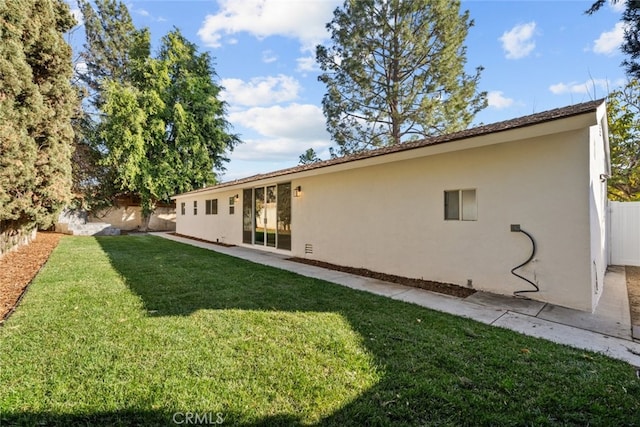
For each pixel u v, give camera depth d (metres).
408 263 6.24
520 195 4.82
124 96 16.84
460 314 4.11
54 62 7.77
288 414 2.06
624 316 4.11
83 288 4.98
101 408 2.09
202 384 2.37
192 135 19.20
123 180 17.30
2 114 5.68
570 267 4.39
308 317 3.86
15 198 6.57
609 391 2.33
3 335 3.16
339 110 15.72
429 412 2.09
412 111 14.51
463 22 13.30
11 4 6.05
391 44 14.27
